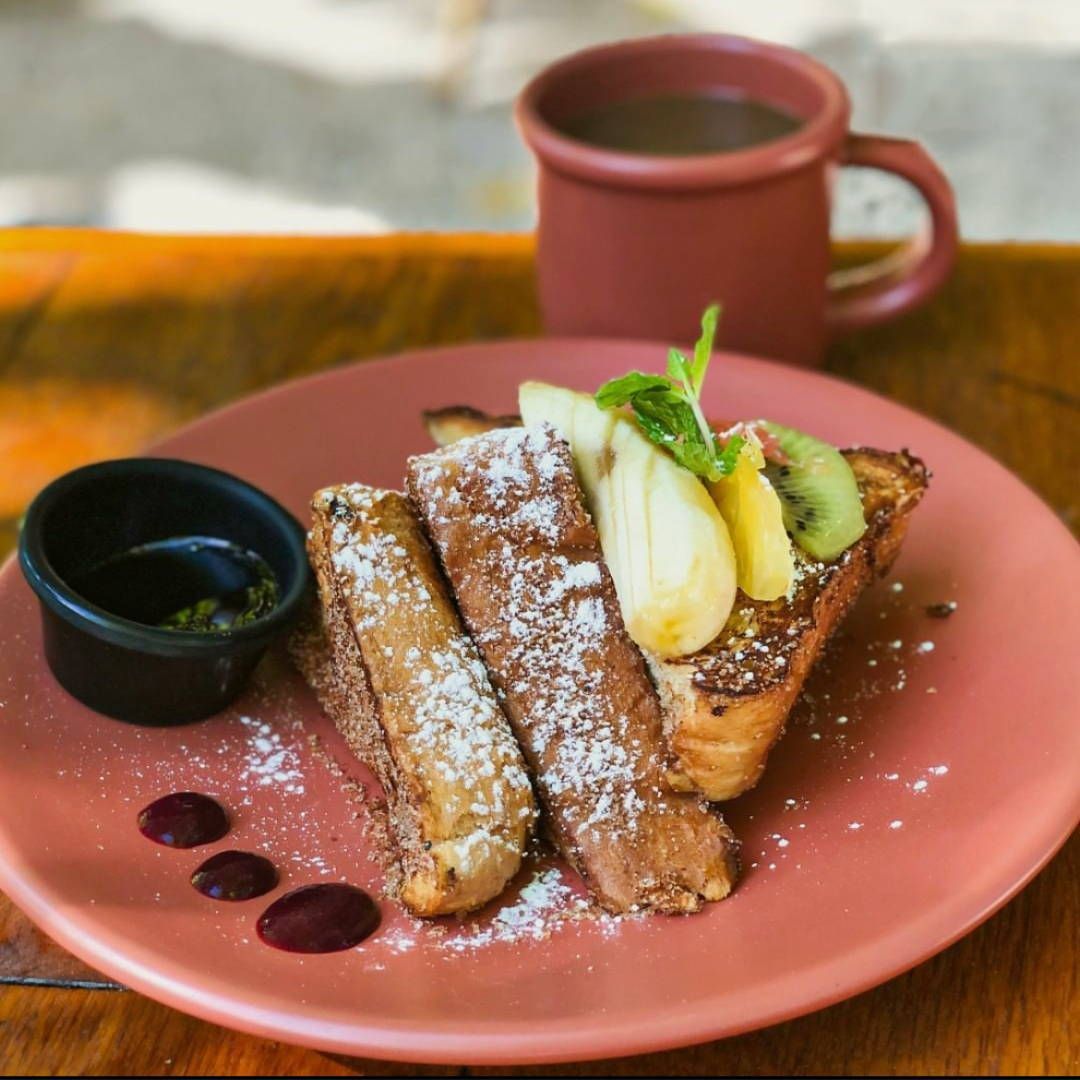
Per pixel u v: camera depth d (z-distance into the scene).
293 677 0.57
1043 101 1.20
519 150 1.19
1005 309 0.70
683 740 0.52
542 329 0.69
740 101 0.68
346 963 0.50
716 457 0.53
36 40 1.37
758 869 0.52
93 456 0.65
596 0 1.42
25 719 0.54
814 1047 0.50
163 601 0.57
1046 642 0.56
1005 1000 0.50
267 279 0.72
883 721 0.55
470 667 0.54
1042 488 0.63
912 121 1.18
